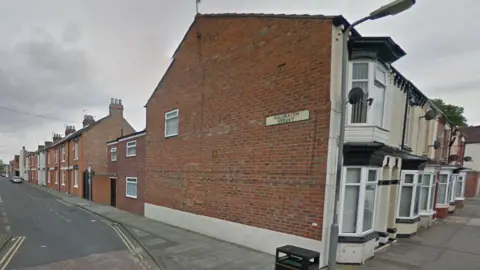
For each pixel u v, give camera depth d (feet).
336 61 22.66
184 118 39.70
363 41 23.43
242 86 30.19
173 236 33.58
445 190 53.42
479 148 118.01
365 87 24.07
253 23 29.25
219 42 33.65
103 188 70.18
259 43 28.48
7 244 29.43
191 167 37.65
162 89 45.80
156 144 46.85
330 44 22.63
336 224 19.58
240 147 30.01
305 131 23.82
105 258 25.11
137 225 40.75
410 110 39.29
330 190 22.38
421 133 42.60
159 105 46.55
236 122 30.73
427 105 44.86
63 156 111.75
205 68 35.83
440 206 52.39
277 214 25.63
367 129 23.66
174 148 41.78
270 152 26.68
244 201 29.12
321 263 22.03
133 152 55.52
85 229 38.45
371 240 25.32
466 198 97.40
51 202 73.10
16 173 264.31
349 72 23.89
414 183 35.88
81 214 53.01
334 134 22.50
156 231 36.50
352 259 23.34
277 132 26.17
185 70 39.88
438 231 39.32
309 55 23.95
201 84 36.45
